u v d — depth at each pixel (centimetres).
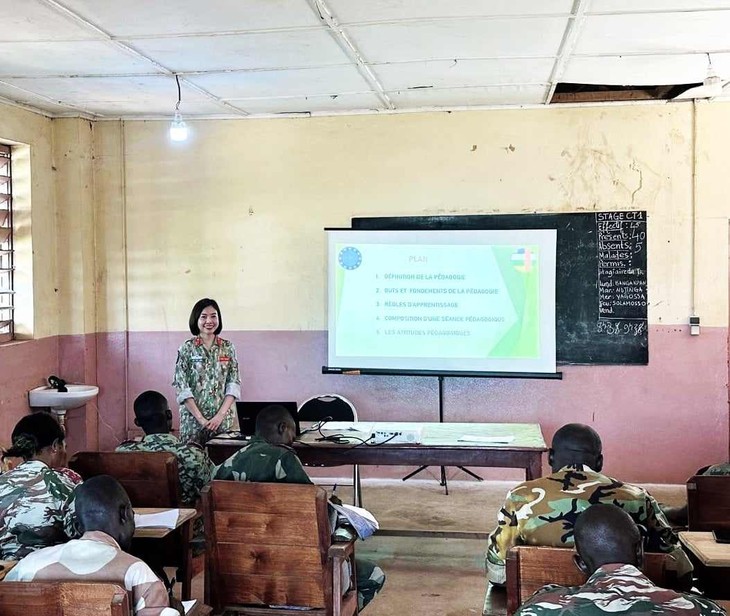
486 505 548
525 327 580
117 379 644
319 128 615
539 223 591
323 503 274
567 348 593
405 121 604
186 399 482
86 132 623
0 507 271
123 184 636
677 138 576
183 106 587
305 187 619
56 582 191
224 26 384
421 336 592
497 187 597
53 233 612
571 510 247
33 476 276
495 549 257
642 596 166
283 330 627
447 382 608
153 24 379
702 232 576
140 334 641
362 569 325
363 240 596
